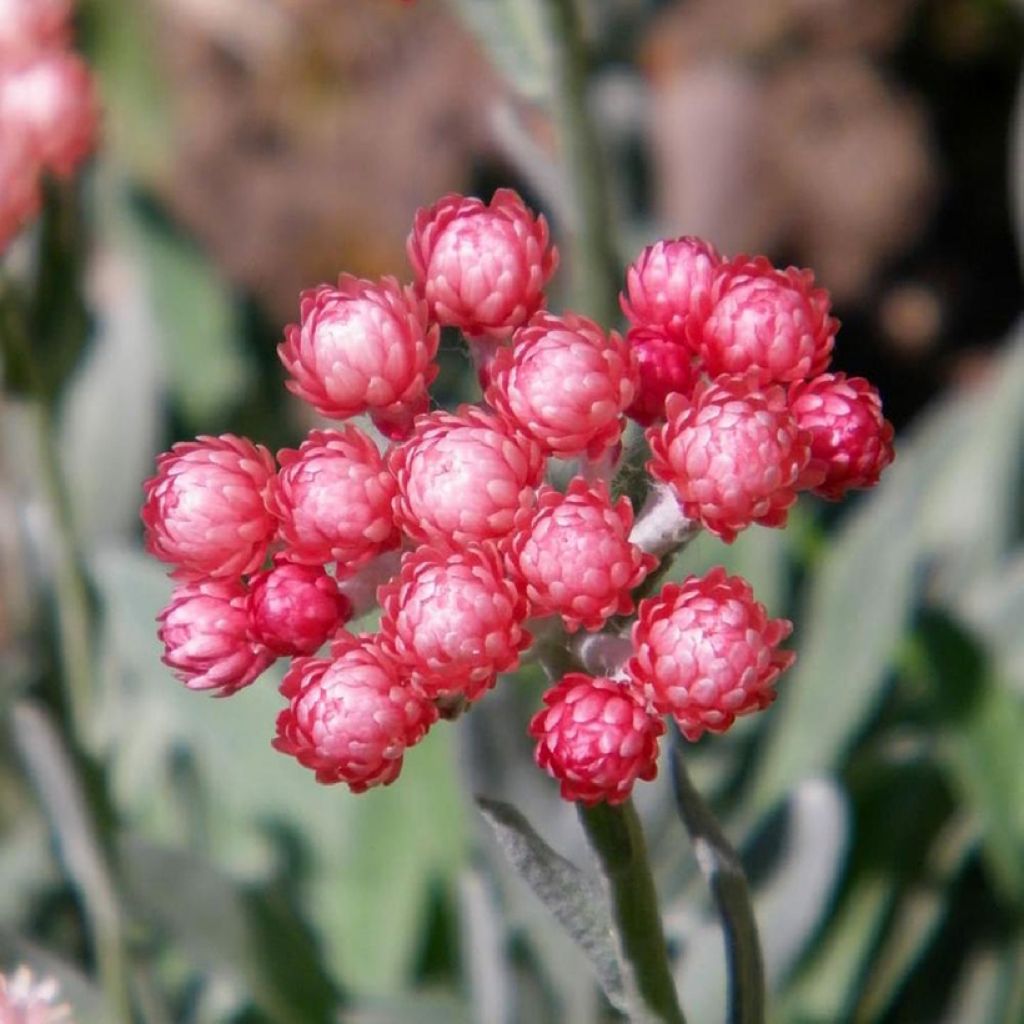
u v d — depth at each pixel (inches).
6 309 11.7
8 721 12.6
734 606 8.8
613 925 9.2
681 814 9.4
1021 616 13.8
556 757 8.8
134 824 14.1
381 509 9.0
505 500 8.9
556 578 8.8
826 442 9.1
